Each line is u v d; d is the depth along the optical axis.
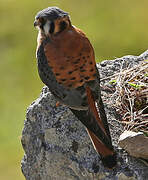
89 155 10.17
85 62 10.05
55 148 10.64
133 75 11.39
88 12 32.47
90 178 10.05
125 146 9.82
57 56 10.12
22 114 25.89
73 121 10.70
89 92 9.98
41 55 10.42
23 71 28.41
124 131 10.21
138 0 32.81
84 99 9.93
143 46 29.39
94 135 9.67
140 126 10.22
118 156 9.93
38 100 11.30
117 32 30.39
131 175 9.69
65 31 10.27
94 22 31.44
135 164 9.82
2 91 27.50
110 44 29.53
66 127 10.67
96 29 30.73
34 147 11.12
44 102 11.12
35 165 11.11
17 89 27.50
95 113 9.87
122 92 10.98
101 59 28.53
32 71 28.33
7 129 25.25
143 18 31.27
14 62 28.89
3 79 28.22
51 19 10.27
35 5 33.34
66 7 33.12
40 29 10.48
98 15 32.00
